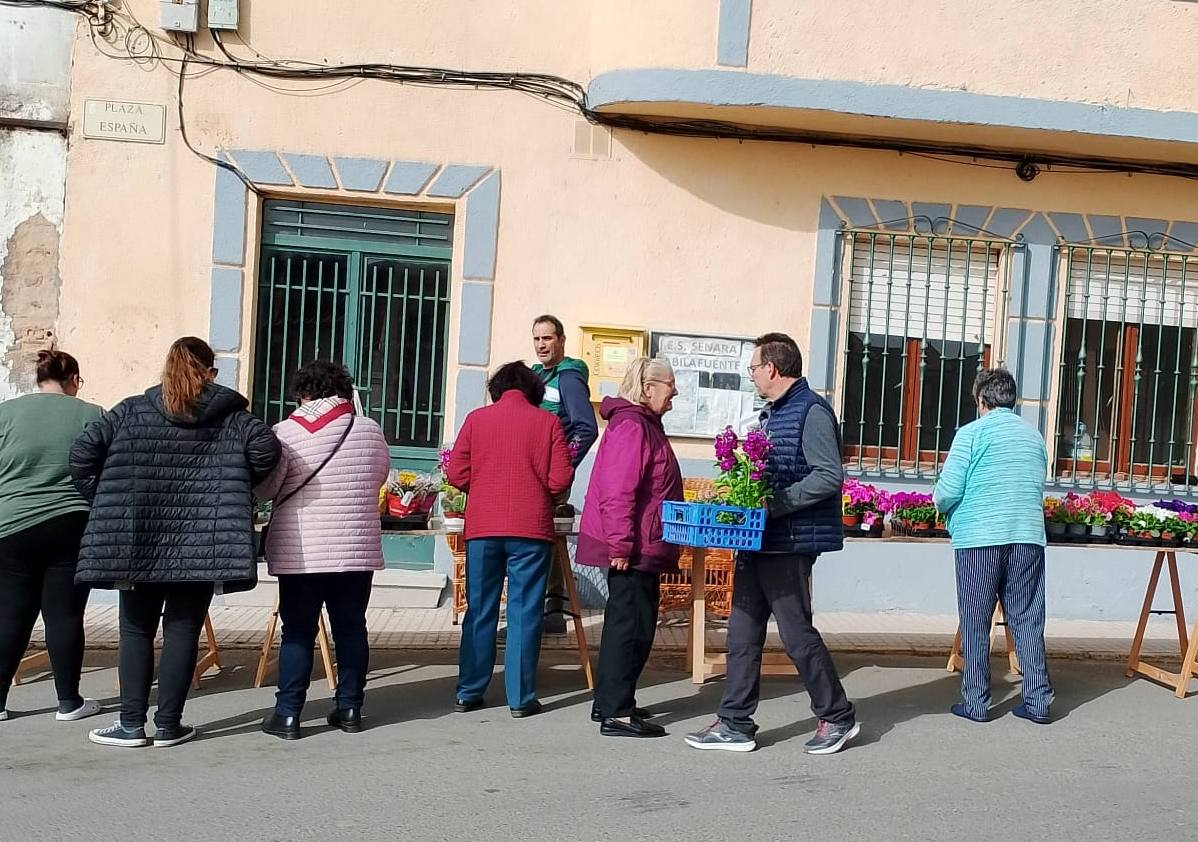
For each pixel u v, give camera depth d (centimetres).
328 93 843
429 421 873
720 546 525
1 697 566
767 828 442
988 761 541
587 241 860
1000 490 611
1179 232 909
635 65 814
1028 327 898
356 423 552
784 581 536
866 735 582
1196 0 832
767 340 555
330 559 534
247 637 743
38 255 828
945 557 888
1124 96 831
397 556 864
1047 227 896
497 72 851
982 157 888
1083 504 697
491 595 598
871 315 891
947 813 465
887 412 897
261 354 857
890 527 701
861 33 811
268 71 837
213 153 836
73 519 558
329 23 841
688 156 863
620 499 547
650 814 454
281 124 841
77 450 511
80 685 640
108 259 832
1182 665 699
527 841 422
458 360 854
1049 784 507
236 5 828
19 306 827
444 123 851
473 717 594
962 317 902
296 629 549
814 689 544
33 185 827
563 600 759
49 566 564
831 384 880
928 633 820
